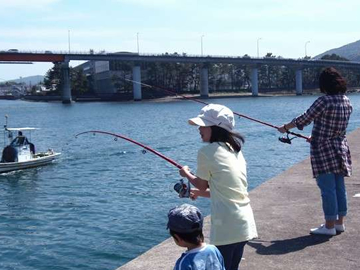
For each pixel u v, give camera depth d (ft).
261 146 113.09
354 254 16.78
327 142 17.88
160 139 139.23
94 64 481.46
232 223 11.63
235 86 513.04
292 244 17.85
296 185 26.37
